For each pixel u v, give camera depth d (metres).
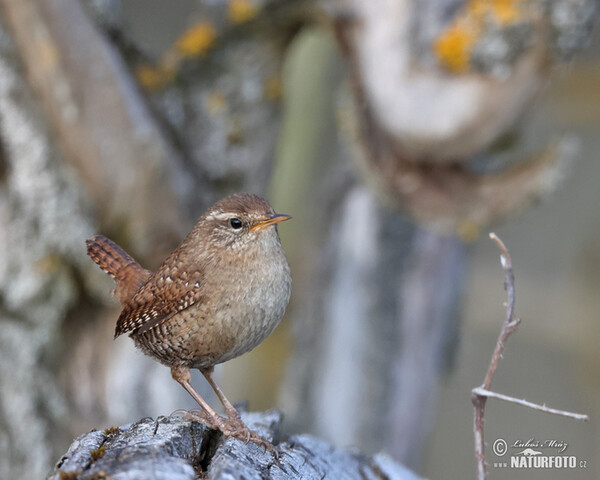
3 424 10.01
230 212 6.32
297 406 13.62
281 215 6.41
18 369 9.95
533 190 10.67
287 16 10.69
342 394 13.36
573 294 17.70
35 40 9.34
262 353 14.82
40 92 9.50
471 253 13.92
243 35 10.88
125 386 10.05
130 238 10.03
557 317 17.73
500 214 10.89
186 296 6.30
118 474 4.55
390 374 13.28
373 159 10.89
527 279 18.38
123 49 10.40
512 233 18.77
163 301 6.42
